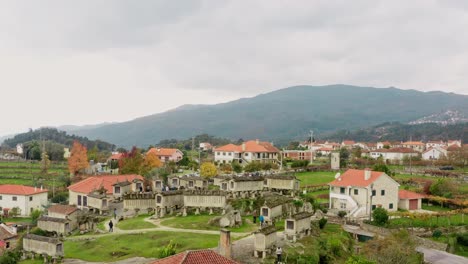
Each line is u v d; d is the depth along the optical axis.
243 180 90.19
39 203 127.06
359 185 96.62
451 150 199.25
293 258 59.25
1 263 66.44
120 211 92.69
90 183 108.69
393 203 99.44
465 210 96.06
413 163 175.25
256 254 58.75
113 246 66.88
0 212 124.62
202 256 43.47
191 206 83.31
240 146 175.50
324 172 146.75
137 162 133.62
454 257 76.00
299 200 86.19
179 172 147.75
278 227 73.44
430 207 105.19
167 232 71.19
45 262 65.38
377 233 79.88
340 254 67.25
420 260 72.06
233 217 74.94
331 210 95.31
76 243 71.69
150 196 88.81
